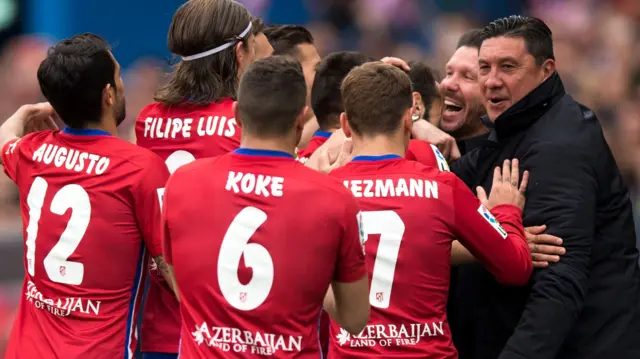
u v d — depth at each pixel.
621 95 34.72
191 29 13.78
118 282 13.04
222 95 13.91
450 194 12.68
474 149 15.63
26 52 35.88
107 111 13.30
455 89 16.33
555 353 12.91
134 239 13.08
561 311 12.87
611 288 13.84
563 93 14.02
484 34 14.03
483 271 14.16
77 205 12.93
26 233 13.30
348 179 12.90
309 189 11.55
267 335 11.38
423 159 14.09
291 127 11.80
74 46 13.06
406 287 12.59
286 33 18.39
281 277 11.38
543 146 13.44
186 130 13.83
